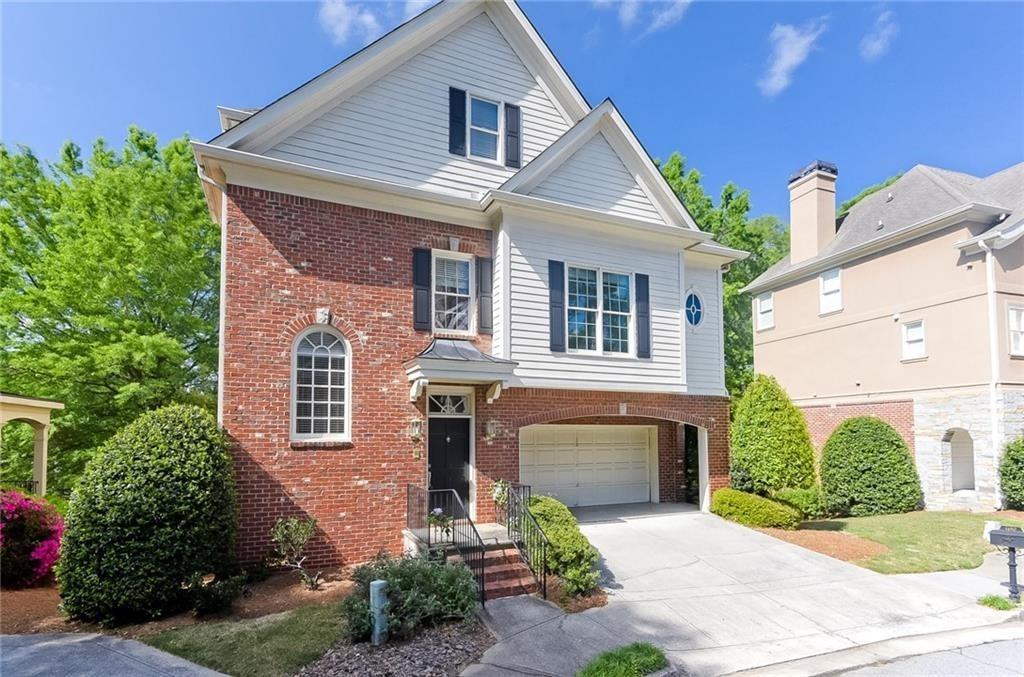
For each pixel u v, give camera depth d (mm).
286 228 9789
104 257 16844
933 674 5910
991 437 15820
